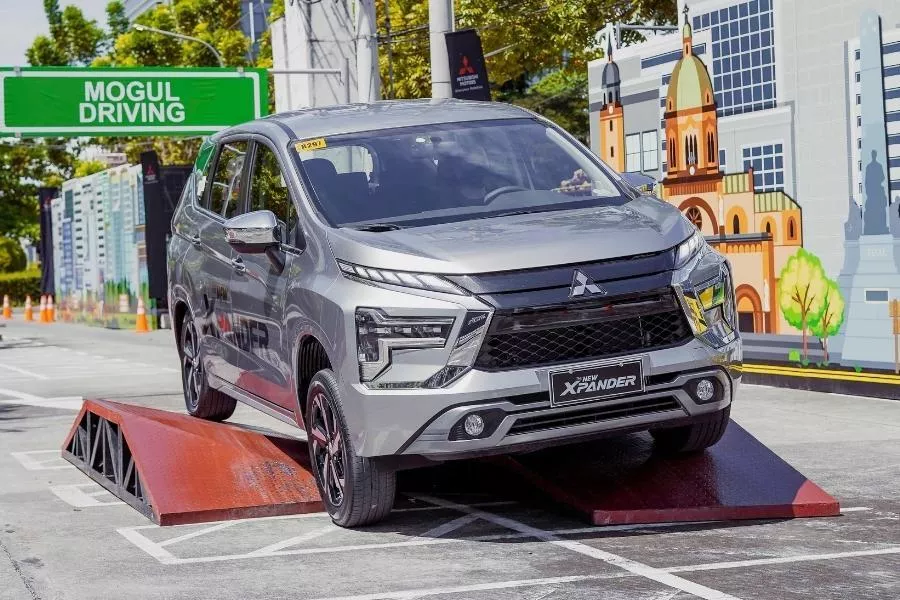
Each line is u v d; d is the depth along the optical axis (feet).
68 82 93.91
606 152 48.75
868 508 22.35
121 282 116.88
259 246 23.30
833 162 37.60
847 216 37.27
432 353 19.77
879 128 35.86
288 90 92.89
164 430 26.30
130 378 60.23
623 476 23.17
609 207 22.67
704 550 19.27
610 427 20.17
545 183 23.75
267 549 20.80
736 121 41.24
